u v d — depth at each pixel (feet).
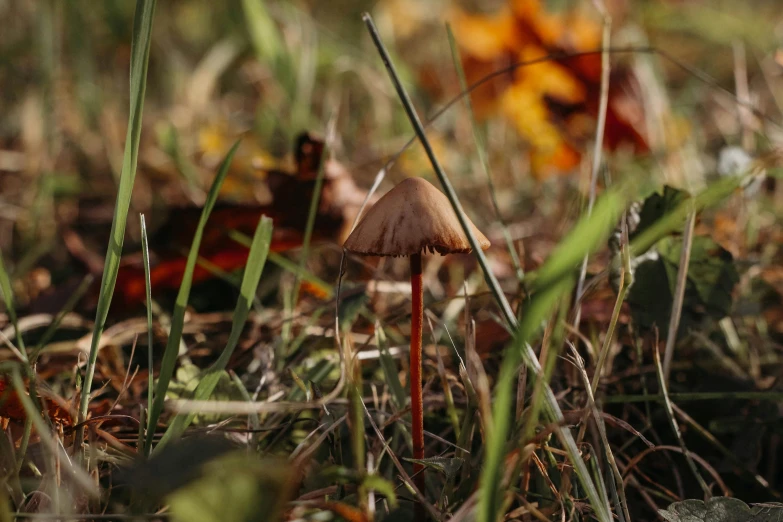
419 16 2.91
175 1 2.93
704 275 1.16
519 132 2.09
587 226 0.89
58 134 2.04
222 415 1.10
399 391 1.11
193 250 1.02
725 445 1.14
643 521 1.09
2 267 1.03
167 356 1.01
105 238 1.76
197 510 0.88
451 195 0.97
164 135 1.83
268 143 2.15
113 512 1.01
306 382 1.13
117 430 1.08
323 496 1.01
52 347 1.22
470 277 1.41
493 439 0.91
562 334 1.07
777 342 1.27
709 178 1.81
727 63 2.88
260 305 1.31
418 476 1.01
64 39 2.40
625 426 1.04
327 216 1.35
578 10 2.59
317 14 2.97
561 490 1.00
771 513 1.00
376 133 2.20
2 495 0.93
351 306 1.20
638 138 1.92
